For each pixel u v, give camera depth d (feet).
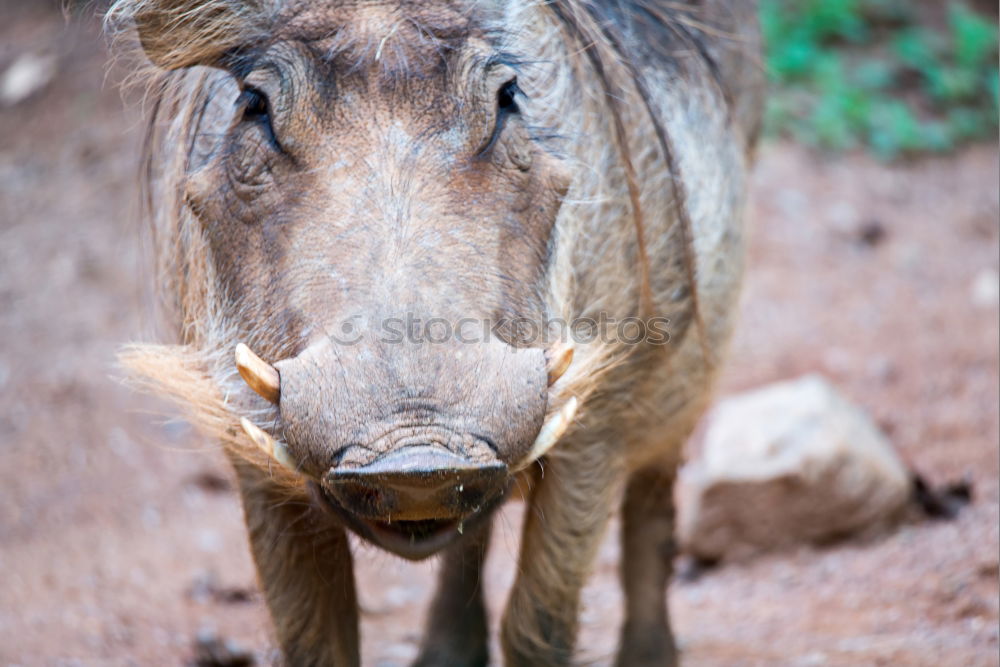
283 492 29.30
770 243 76.84
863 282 72.79
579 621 33.60
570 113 30.78
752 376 62.95
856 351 65.00
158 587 49.26
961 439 56.44
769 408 52.26
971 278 72.69
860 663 38.99
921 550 48.37
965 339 65.41
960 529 49.34
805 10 95.66
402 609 48.85
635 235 32.63
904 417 58.65
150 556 52.16
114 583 49.55
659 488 40.88
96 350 68.33
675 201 33.65
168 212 31.37
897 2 97.55
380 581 51.39
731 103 39.81
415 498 22.07
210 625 45.83
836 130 88.33
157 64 28.37
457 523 23.98
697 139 37.91
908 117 89.71
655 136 33.88
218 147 27.86
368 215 24.06
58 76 92.94
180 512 56.18
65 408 63.93
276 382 23.26
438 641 40.93
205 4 27.12
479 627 41.37
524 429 22.80
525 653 32.37
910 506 51.29
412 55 25.35
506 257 25.29
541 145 27.78
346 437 21.76
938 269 74.02
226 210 26.27
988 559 46.21
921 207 81.87
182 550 52.65
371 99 25.07
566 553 32.17
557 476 31.83
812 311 69.46
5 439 61.82
